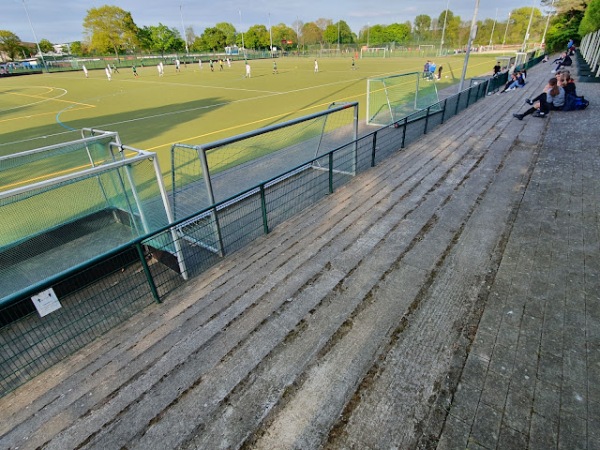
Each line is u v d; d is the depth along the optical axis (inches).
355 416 92.4
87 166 341.4
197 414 97.5
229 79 1363.2
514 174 252.5
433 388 98.6
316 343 118.9
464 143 345.4
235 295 152.5
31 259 210.4
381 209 220.1
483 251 163.2
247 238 216.2
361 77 1243.8
